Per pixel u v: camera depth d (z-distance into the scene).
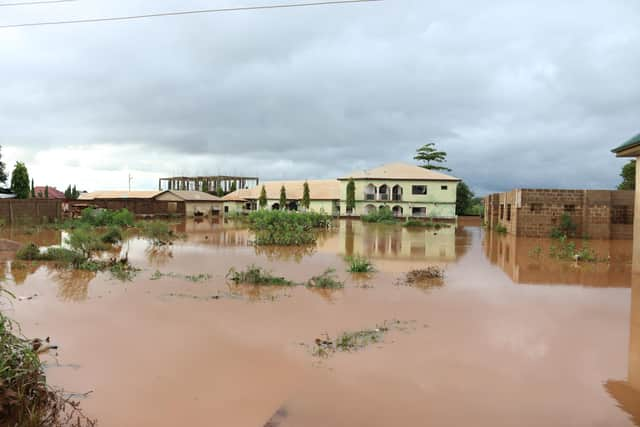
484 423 4.00
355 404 4.35
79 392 4.57
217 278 11.00
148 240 21.27
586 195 23.59
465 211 62.50
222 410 4.23
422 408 4.27
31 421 3.83
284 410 4.22
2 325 4.57
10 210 28.39
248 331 6.61
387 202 51.62
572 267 13.38
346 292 9.45
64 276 11.03
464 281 10.89
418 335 6.48
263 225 25.58
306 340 6.23
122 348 5.84
